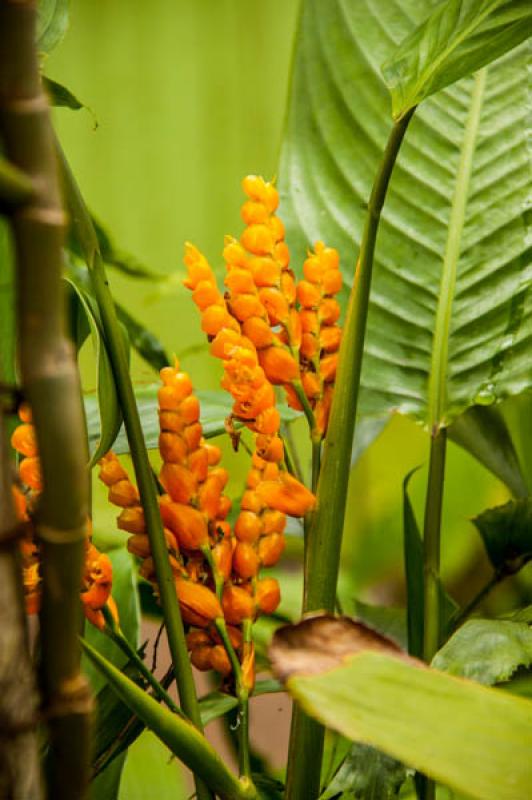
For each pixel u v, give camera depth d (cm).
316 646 120
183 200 333
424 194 149
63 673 115
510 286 147
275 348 131
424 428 147
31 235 111
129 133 331
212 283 130
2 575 112
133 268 171
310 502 132
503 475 161
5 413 115
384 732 118
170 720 124
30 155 111
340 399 132
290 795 133
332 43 153
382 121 151
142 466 129
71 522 113
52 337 112
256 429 130
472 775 117
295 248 151
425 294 148
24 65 110
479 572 207
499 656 130
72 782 116
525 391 146
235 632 132
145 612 158
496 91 150
